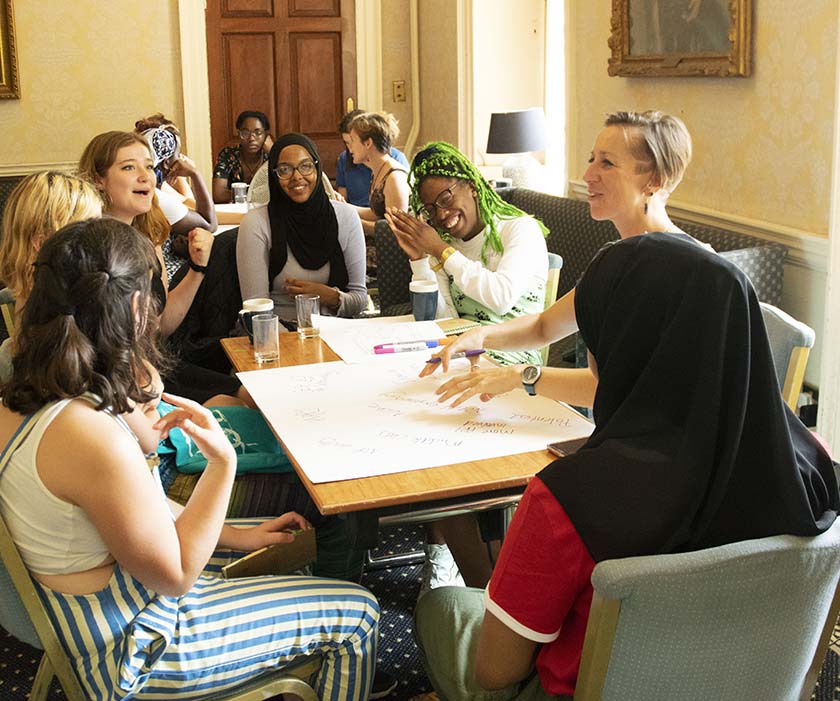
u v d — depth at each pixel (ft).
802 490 4.38
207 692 5.59
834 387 10.65
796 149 10.78
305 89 22.20
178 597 5.44
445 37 20.42
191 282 9.68
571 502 4.37
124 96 20.79
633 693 4.38
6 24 19.61
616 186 7.22
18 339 5.05
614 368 4.62
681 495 4.30
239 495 7.72
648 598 4.10
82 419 4.89
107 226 5.12
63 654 5.24
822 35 10.21
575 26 15.12
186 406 5.37
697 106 12.47
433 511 6.05
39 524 5.00
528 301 9.56
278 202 10.95
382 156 16.49
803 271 10.83
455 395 7.33
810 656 4.75
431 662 5.49
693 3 11.98
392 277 13.66
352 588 6.07
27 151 20.39
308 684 6.00
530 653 4.70
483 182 9.64
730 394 4.34
